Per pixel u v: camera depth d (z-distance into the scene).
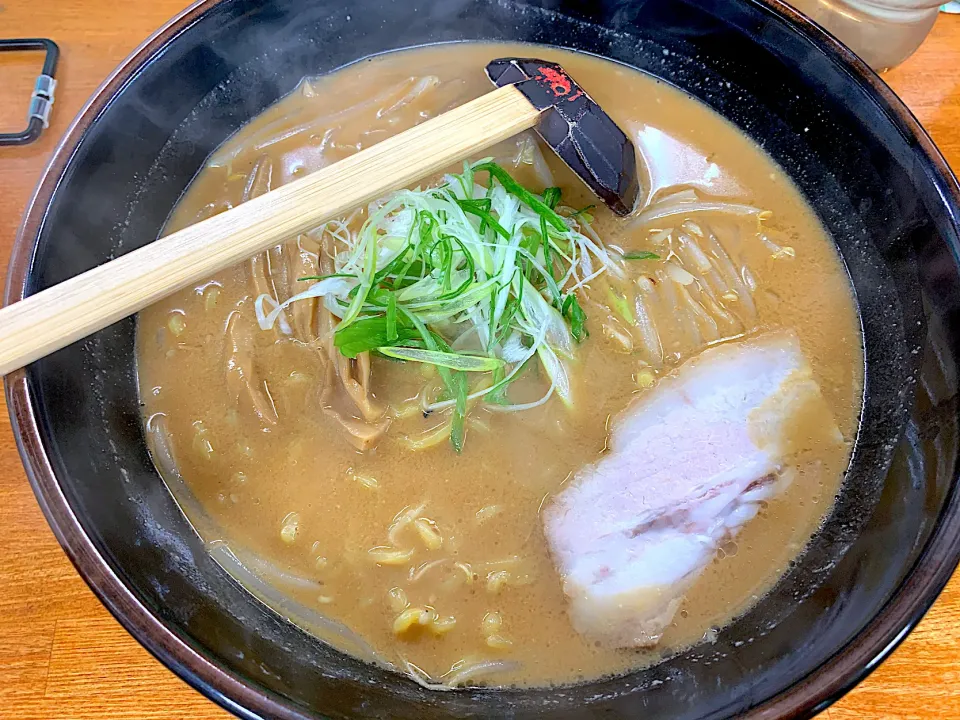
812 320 0.25
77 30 0.30
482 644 0.21
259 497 0.22
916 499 0.20
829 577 0.21
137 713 0.20
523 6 0.28
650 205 0.27
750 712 0.17
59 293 0.18
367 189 0.22
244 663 0.18
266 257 0.25
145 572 0.19
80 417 0.20
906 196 0.23
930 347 0.22
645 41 0.28
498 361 0.22
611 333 0.24
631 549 0.22
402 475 0.23
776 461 0.23
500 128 0.24
